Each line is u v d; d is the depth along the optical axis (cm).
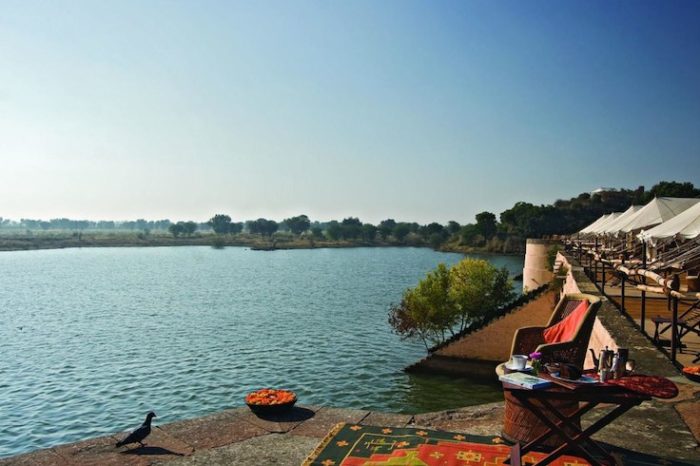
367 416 879
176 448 769
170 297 8806
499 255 18725
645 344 1173
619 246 3553
